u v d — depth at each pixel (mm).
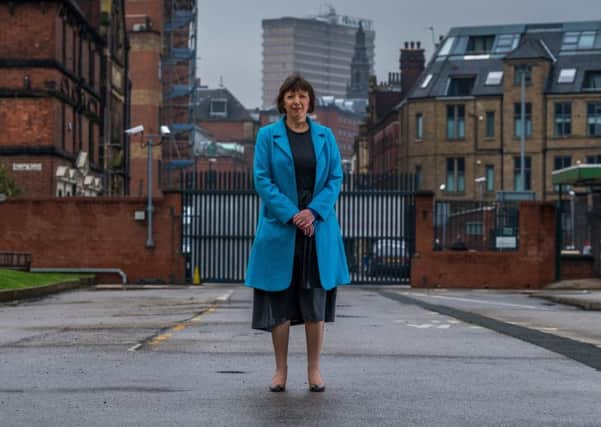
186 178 42531
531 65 84688
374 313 21266
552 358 11789
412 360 11500
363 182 43250
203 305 24609
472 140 86125
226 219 42250
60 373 10234
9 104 52375
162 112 95812
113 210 42219
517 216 43281
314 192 8844
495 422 7539
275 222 8781
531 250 41344
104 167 65875
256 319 8922
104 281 42125
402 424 7441
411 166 88312
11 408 8102
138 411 7953
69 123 55906
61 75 53906
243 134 179000
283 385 8953
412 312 21672
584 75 84750
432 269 41469
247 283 8836
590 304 25266
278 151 8836
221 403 8312
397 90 118188
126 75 73250
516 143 85062
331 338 14508
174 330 15898
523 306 26188
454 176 86688
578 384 9523
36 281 33406
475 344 13609
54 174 52500
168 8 98375
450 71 87875
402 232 42031
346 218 42250
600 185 41219
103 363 11102
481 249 44594
